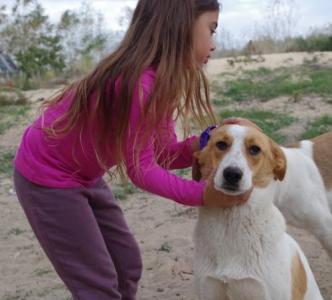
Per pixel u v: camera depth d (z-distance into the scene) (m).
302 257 1.61
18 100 5.76
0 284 2.37
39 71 7.69
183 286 2.22
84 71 8.01
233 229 1.45
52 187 1.47
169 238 2.67
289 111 4.53
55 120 1.45
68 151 1.46
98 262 1.52
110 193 1.69
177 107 1.44
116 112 1.37
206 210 1.48
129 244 1.72
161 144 1.52
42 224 1.49
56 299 2.20
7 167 3.92
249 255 1.45
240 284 1.46
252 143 1.41
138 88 1.35
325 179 2.25
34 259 2.60
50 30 8.48
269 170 1.45
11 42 8.28
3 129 4.75
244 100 5.05
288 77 5.72
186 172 3.43
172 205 3.12
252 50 7.52
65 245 1.49
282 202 2.20
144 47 1.40
